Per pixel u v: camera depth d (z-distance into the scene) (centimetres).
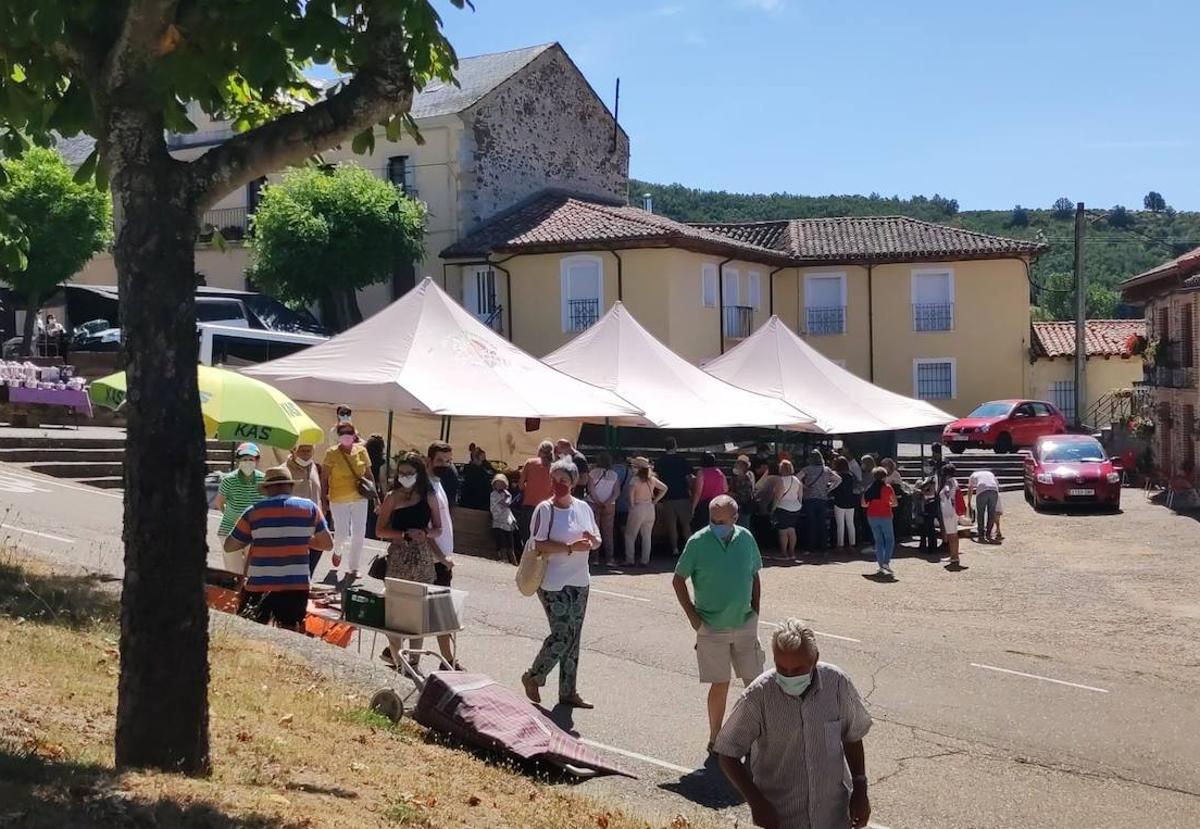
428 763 698
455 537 1655
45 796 463
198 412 533
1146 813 768
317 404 1836
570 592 916
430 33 580
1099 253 9556
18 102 641
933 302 4006
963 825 738
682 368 2211
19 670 717
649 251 3359
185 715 537
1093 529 2397
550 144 3938
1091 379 4172
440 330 1892
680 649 1167
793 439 2711
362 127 573
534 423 2088
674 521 1906
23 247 891
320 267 3297
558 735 792
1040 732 948
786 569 1862
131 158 527
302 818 514
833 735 517
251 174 552
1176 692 1095
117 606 963
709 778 790
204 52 552
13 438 1967
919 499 2125
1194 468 2812
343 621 909
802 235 4175
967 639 1320
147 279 522
